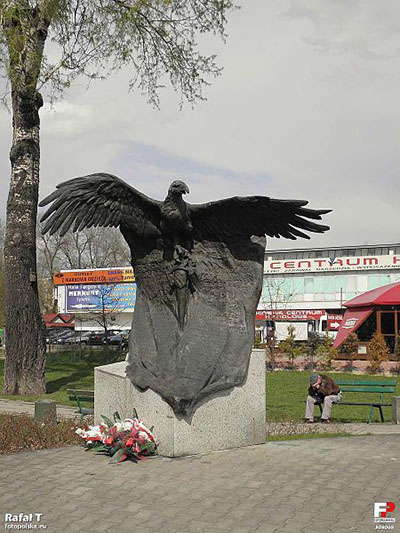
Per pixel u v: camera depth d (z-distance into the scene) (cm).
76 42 1552
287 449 759
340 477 632
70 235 6059
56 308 5678
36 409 1016
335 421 1216
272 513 525
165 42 1717
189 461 696
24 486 606
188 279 805
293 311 5084
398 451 752
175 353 763
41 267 6384
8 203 1675
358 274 5572
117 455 697
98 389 843
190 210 807
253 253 816
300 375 2261
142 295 839
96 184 782
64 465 685
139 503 553
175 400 700
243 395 779
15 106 1658
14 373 1638
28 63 1524
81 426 900
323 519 510
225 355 770
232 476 636
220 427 754
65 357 2819
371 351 2428
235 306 798
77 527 496
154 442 727
